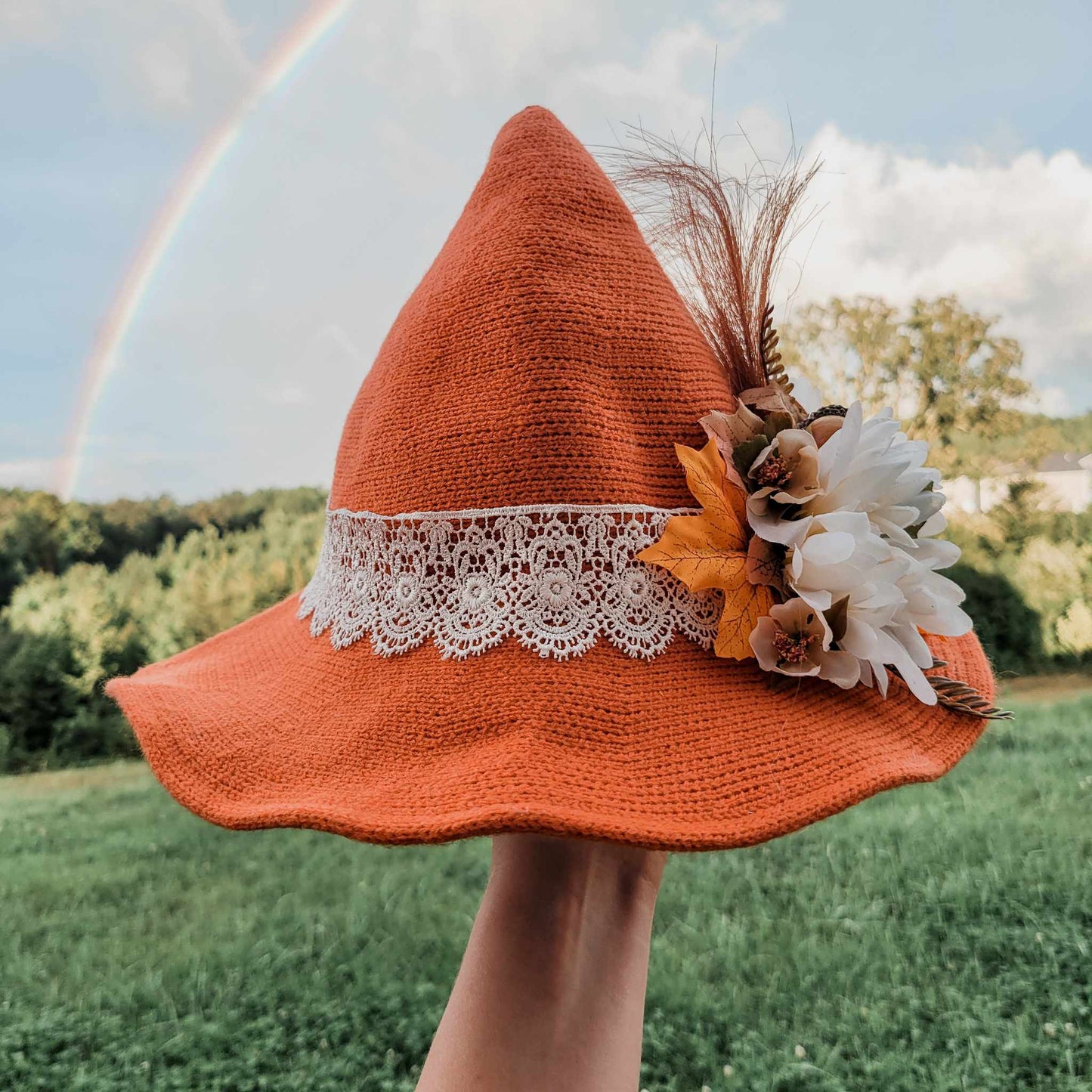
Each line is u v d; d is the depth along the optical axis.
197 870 4.12
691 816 0.84
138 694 1.20
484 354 1.11
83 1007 3.07
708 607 1.07
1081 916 3.03
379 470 1.16
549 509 1.02
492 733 0.93
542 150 1.21
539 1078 1.10
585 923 1.23
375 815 0.84
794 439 1.05
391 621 1.08
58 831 4.63
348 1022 2.93
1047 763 4.41
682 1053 2.63
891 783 0.90
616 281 1.15
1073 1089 2.37
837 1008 2.75
